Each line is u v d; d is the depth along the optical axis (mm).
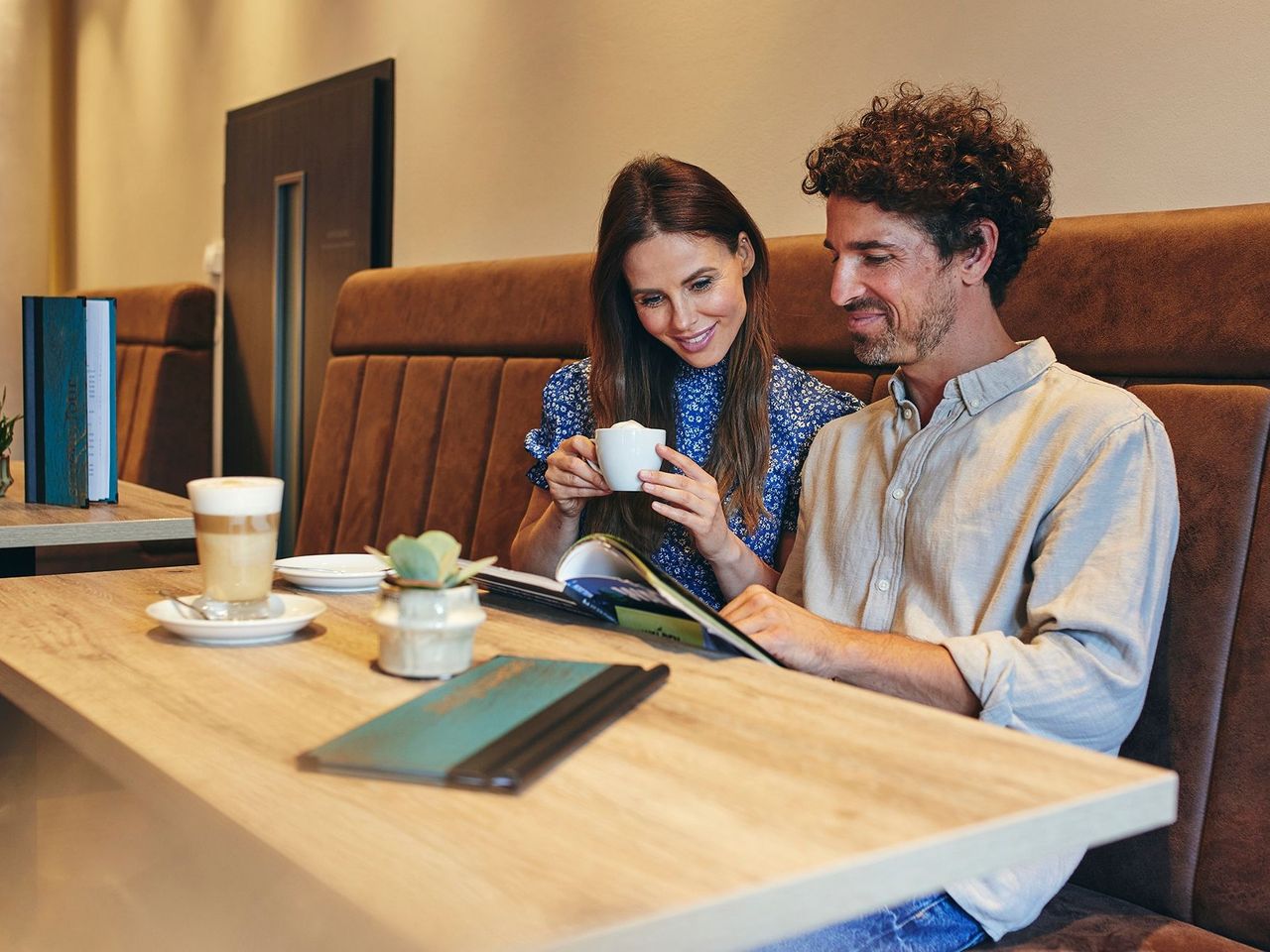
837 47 2426
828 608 1669
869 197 1532
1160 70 1909
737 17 2650
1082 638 1354
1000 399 1531
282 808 776
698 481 1616
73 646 1200
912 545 1570
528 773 822
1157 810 860
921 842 738
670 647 1251
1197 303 1564
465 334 2953
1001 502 1483
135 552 3941
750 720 983
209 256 4996
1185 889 1453
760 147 2611
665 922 637
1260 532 1451
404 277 3254
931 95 2248
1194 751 1463
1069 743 1349
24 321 2311
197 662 1143
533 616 1403
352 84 3988
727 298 1815
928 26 2250
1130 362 1632
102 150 6086
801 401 1927
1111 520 1396
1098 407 1450
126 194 5859
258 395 4680
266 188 4535
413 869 687
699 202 1790
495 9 3391
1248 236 1533
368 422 3260
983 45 2158
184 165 5285
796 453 1907
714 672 1137
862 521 1658
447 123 3607
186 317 4770
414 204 3773
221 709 991
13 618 1324
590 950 615
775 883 675
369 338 3336
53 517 2102
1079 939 1389
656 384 1945
